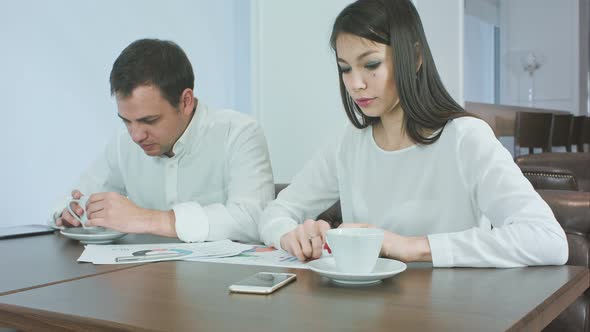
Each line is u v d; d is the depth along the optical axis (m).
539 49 8.27
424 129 1.21
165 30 3.24
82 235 1.19
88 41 2.86
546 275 0.83
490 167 1.09
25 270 0.92
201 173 1.61
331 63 2.95
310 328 0.57
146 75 1.34
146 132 1.39
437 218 1.20
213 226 1.27
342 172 1.36
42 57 2.66
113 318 0.62
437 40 3.06
